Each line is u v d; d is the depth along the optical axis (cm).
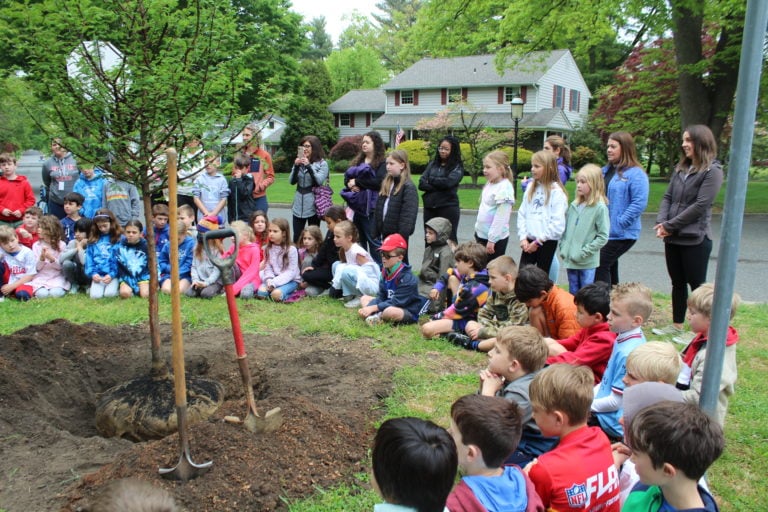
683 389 354
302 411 357
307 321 623
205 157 399
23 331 489
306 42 3164
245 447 316
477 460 225
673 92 2038
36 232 773
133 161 372
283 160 3956
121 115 363
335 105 4553
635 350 312
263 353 531
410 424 203
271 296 709
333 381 467
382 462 199
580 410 255
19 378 422
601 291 396
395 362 507
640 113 2248
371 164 777
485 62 3766
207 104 392
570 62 3791
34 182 2658
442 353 531
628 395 264
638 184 598
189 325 614
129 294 723
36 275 739
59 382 444
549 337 484
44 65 352
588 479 245
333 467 320
